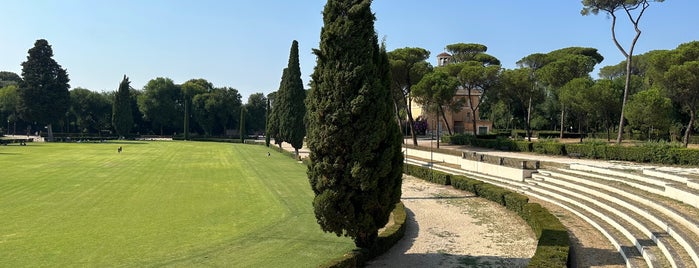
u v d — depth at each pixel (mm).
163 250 13648
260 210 19922
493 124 88688
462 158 35594
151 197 22891
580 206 18406
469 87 55438
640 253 11891
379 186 13219
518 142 42875
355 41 12633
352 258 12078
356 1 12781
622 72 72375
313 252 13672
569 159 33188
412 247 14555
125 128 100438
